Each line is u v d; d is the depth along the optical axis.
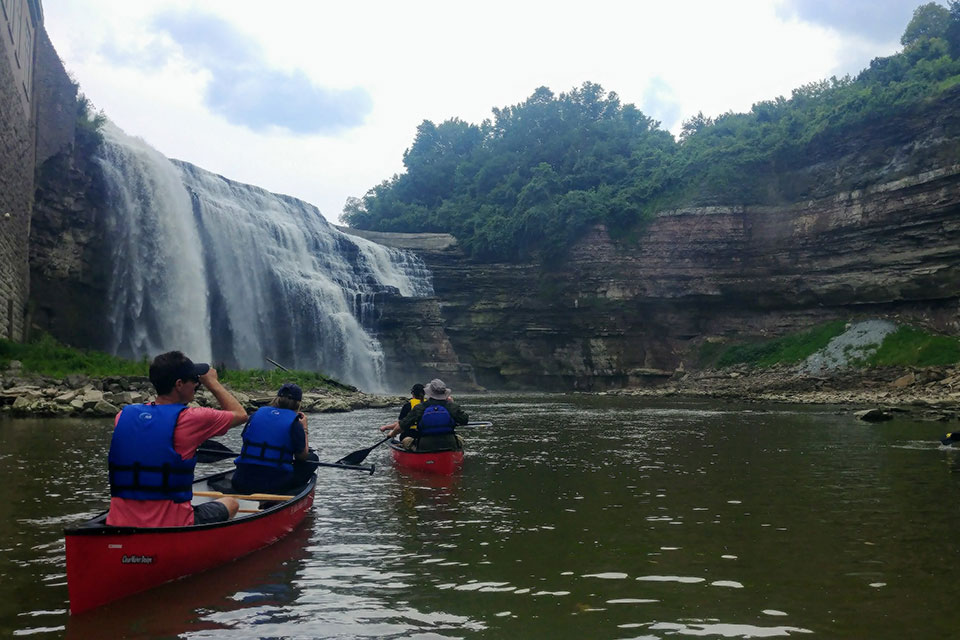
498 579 5.24
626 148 75.94
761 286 55.25
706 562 5.70
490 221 66.19
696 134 75.50
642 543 6.32
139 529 4.81
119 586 4.73
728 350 55.25
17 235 30.31
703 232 57.12
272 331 48.97
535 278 63.00
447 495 8.91
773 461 12.10
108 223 38.47
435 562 5.71
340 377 52.44
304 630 4.20
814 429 18.64
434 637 4.10
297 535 6.68
